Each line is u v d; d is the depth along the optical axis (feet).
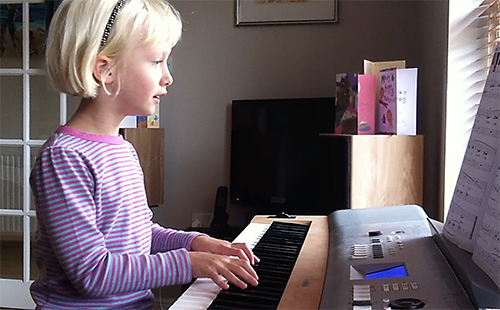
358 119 6.03
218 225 7.97
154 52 3.24
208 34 8.67
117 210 3.17
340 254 2.96
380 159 5.73
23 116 8.29
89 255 2.84
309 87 8.38
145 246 3.40
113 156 3.24
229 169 8.71
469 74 5.43
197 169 8.82
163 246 3.59
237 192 8.37
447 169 5.51
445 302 2.07
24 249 8.32
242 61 8.59
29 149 8.34
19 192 8.40
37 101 8.32
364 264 2.70
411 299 2.11
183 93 8.79
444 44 5.69
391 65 6.27
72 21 3.14
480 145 2.69
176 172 8.88
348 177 5.54
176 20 3.44
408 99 5.88
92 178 3.03
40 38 8.21
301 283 2.70
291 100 7.88
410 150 5.84
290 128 7.89
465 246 2.60
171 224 8.93
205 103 8.73
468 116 5.45
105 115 3.27
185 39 8.75
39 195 2.96
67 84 3.18
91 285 2.79
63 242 2.85
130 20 3.14
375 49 8.14
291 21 8.37
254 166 8.19
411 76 5.85
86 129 3.24
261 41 8.51
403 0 8.02
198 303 2.59
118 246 3.16
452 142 5.50
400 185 5.81
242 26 8.55
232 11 8.59
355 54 8.20
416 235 3.16
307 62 8.37
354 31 8.20
